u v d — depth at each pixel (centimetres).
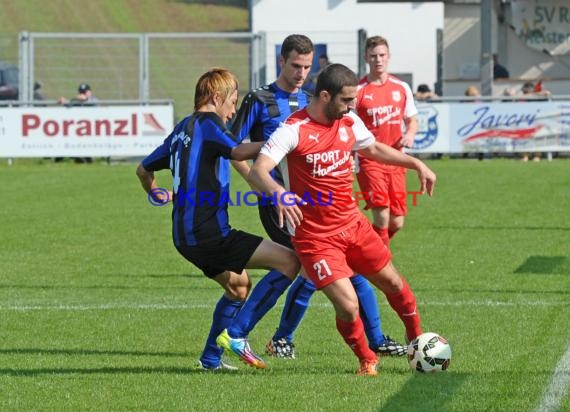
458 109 7200
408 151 7225
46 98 8625
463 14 9550
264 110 2420
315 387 2000
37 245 4109
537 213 4891
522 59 9338
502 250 3847
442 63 9175
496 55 8788
